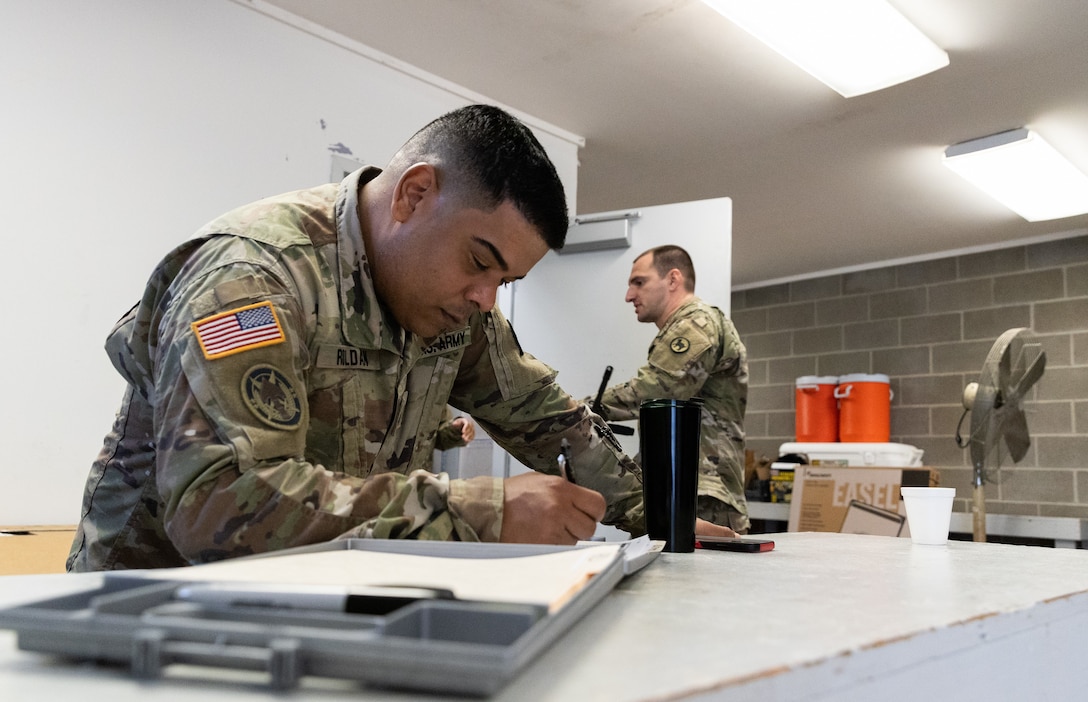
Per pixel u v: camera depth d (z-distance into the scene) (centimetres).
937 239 479
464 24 273
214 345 80
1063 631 68
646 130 345
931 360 501
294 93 270
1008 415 305
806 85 303
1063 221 442
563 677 37
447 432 225
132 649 37
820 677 41
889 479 396
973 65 286
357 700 33
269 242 97
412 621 39
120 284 231
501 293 345
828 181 394
